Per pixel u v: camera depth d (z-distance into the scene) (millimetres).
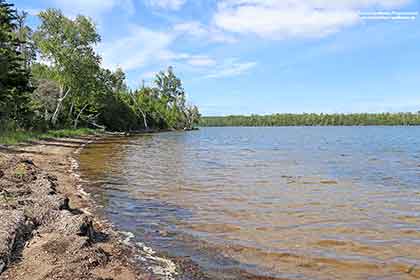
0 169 13445
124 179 18172
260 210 12305
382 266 7816
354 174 21219
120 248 8391
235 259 8062
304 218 11383
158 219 11070
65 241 7473
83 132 58906
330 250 8688
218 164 25547
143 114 103062
